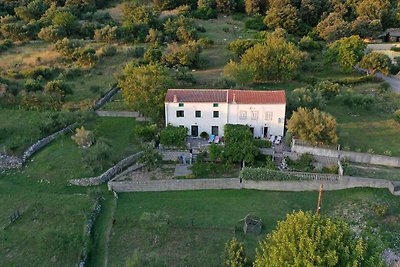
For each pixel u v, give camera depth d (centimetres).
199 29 12206
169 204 5697
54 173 6250
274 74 9300
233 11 14038
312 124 6475
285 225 3909
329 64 9975
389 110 8156
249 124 6925
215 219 5403
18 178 6203
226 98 6888
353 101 8150
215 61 10388
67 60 10119
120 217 5422
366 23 11725
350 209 5494
